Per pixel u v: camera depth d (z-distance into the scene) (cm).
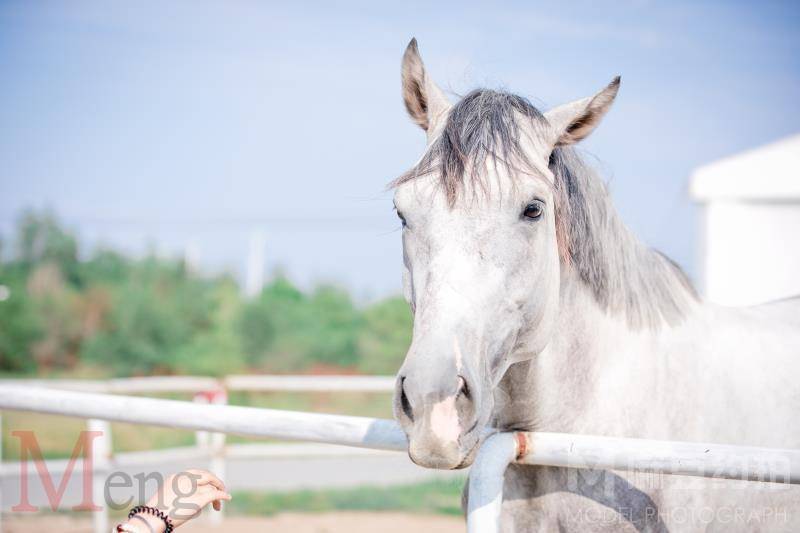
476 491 160
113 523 566
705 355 214
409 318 1619
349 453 716
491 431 175
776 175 657
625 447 157
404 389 152
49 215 2125
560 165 197
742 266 666
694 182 675
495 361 168
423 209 172
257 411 189
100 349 1592
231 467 848
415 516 623
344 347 1600
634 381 204
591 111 195
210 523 593
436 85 220
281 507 648
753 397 213
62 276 1989
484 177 169
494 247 167
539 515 200
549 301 182
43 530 542
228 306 1705
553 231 186
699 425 204
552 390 200
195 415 193
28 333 1656
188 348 1572
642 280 213
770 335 231
